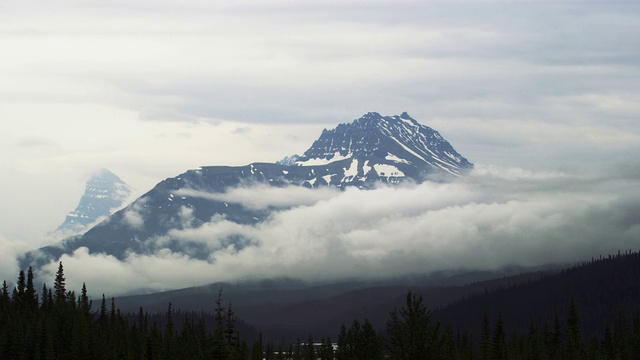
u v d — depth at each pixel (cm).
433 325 9712
